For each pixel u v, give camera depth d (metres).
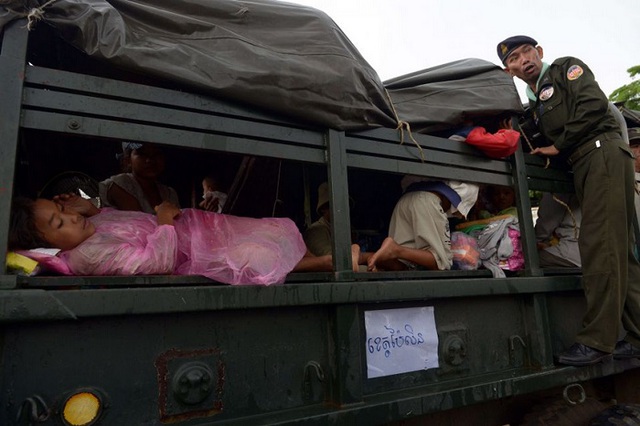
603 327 2.11
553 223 2.74
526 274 2.21
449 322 1.89
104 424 1.22
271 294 1.44
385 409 1.54
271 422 1.36
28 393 1.15
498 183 2.27
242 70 1.55
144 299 1.25
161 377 1.30
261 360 1.46
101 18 1.41
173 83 1.52
